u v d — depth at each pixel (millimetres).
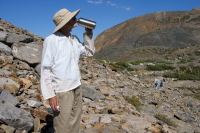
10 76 6496
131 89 12352
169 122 7848
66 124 3072
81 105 3346
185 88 28125
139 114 7109
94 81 11078
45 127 4418
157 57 67875
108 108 6914
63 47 3002
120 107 7289
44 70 2953
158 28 192125
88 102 7516
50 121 4520
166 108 10352
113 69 17344
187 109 11641
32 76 7543
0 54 7863
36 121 4367
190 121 9055
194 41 131625
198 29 161500
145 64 49969
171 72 41781
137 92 11859
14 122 3867
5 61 7500
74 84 3061
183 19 195000
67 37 3150
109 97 8859
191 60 57594
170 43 127562
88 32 3412
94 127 5133
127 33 191375
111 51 107125
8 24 13750
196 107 12812
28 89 6281
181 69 43844
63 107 3020
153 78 35125
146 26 197000
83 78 10711
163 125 6430
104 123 5477
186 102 13766
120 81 13711
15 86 5734
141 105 9648
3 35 8836
